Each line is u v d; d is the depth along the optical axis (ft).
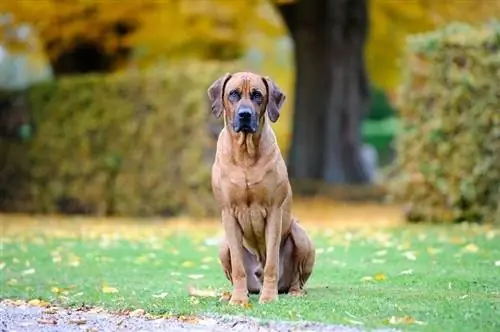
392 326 24.38
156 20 84.74
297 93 89.30
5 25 81.56
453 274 34.71
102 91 71.00
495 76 55.72
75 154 72.43
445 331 23.67
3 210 75.66
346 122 88.94
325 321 25.23
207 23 90.94
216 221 65.05
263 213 29.22
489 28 57.47
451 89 56.70
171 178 68.54
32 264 40.73
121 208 70.59
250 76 29.19
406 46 59.06
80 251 45.32
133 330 25.08
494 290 30.68
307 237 30.58
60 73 88.99
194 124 67.31
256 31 102.58
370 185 86.58
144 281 35.22
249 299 29.76
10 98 75.00
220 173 29.30
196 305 28.68
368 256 41.27
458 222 57.26
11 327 25.82
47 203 73.92
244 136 28.53
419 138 57.98
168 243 48.47
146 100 69.00
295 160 89.10
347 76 88.74
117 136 70.49
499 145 55.57
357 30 88.94
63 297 31.32
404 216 59.47
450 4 90.99
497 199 55.72
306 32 88.28
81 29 82.28
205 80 67.10
